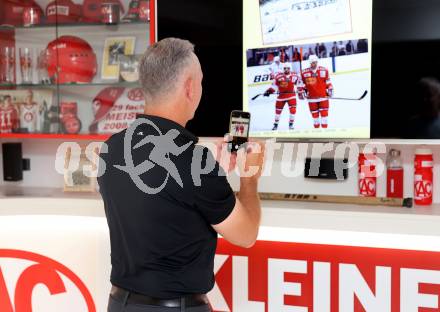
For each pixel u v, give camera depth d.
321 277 2.17
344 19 2.26
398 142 2.24
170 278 1.50
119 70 2.72
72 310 2.51
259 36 2.40
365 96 2.27
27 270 2.55
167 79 1.51
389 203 2.20
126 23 2.70
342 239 2.14
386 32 2.21
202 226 1.52
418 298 2.06
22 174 3.02
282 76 2.38
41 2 2.97
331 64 2.30
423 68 2.18
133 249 1.52
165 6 2.53
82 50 2.74
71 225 2.47
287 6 2.33
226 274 2.29
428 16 2.16
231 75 2.46
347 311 2.15
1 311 2.60
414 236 2.05
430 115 2.19
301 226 2.12
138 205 1.48
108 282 2.43
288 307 2.22
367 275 2.12
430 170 2.23
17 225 2.54
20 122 2.83
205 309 1.56
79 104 2.86
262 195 2.40
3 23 2.82
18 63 2.83
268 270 2.24
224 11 2.44
